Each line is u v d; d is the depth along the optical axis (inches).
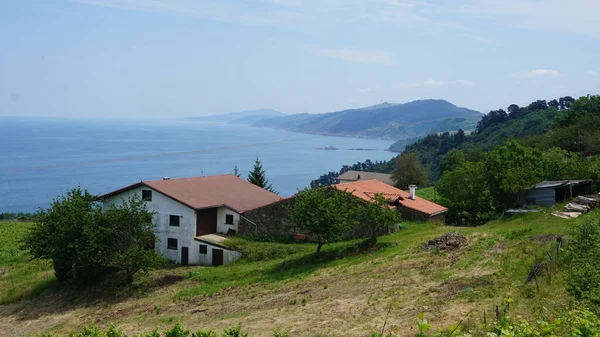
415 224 1807.3
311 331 804.0
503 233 1302.9
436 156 6796.3
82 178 6565.0
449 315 754.2
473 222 2032.5
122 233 1462.8
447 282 960.3
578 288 669.9
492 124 6904.5
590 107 3388.3
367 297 964.6
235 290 1232.2
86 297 1406.3
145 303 1263.5
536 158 2027.6
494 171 1988.2
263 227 1743.4
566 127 3137.3
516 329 448.1
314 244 1665.8
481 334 602.5
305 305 989.2
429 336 652.1
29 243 1515.7
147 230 1562.5
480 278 941.2
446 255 1192.2
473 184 2016.5
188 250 1680.6
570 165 1990.7
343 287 1078.4
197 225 1690.5
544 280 791.1
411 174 3981.3
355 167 7701.8
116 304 1304.1
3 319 1334.9
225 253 1611.7
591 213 1407.5
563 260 846.5
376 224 1446.9
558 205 1689.2
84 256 1409.9
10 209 4781.0
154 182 1790.1
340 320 840.3
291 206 1722.4
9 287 1596.9
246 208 1811.0
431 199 2689.5
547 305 662.5
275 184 6953.7
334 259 1378.0
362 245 1432.1
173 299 1242.0
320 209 1408.7
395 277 1079.0
